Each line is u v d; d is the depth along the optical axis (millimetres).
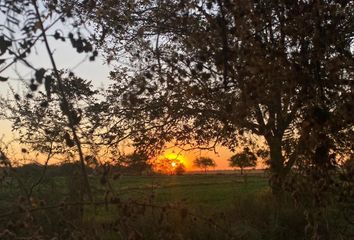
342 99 6387
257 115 8383
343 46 6602
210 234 9969
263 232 11445
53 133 6543
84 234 5582
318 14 6465
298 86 6602
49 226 5926
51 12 3830
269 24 6566
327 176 6602
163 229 7484
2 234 4973
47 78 3664
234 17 6523
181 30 8359
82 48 3750
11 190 6848
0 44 3582
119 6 7062
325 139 6469
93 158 5184
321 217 7465
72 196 6508
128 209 5453
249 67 6453
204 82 7617
